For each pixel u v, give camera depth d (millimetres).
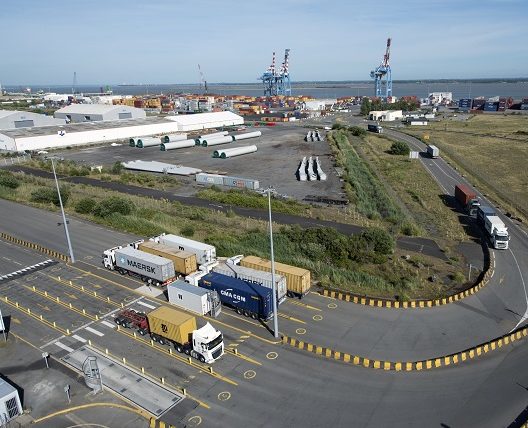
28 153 134625
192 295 42094
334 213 74438
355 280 48719
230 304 43031
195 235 63781
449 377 32562
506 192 88062
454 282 48375
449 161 118750
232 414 29234
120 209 73375
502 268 52344
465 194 76000
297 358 35344
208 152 137750
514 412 28719
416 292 46312
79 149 145875
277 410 29531
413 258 55125
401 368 33594
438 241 61656
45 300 46250
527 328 38219
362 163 115812
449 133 170625
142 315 40812
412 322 40344
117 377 33438
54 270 53750
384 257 54469
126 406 30359
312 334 38594
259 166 114375
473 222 70375
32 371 34438
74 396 31500
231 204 80938
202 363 34969
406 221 69125
